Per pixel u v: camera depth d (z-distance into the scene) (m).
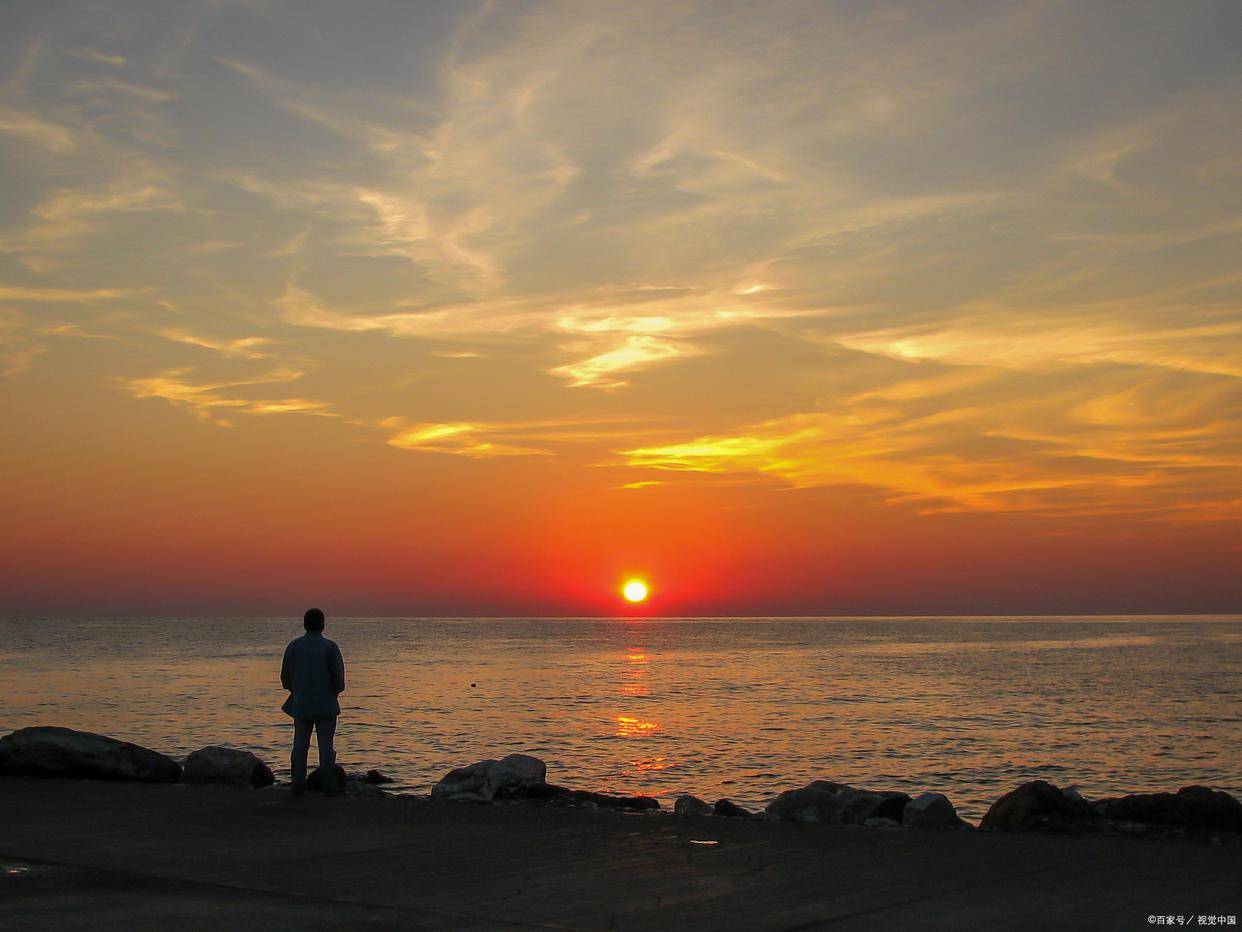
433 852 8.01
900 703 53.84
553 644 170.62
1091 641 180.38
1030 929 5.79
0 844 8.31
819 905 6.37
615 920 6.05
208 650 127.62
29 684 64.62
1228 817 8.94
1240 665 96.38
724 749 34.12
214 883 7.00
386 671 87.06
